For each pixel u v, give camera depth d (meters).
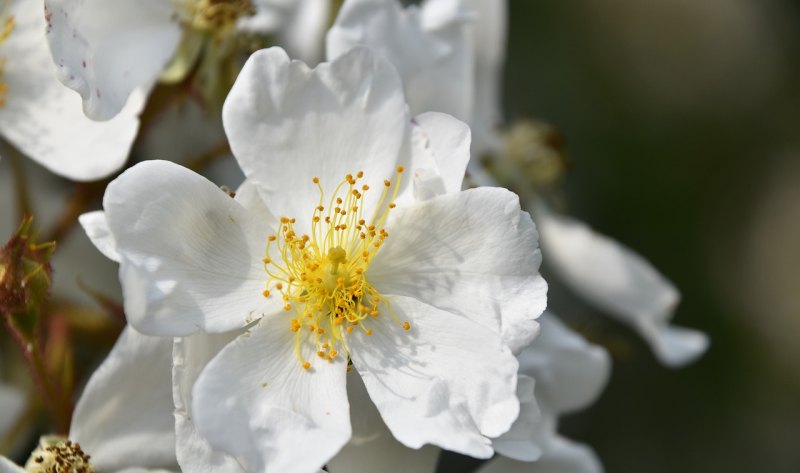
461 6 0.39
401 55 0.38
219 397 0.33
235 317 0.34
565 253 0.43
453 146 0.35
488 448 0.33
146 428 0.35
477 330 0.34
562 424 0.49
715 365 0.50
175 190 0.34
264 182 0.35
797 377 0.50
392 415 0.34
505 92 0.50
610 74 0.51
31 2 0.38
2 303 0.35
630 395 0.49
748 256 0.52
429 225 0.35
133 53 0.36
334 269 0.35
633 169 0.50
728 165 0.53
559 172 0.43
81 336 0.39
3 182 0.41
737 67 0.55
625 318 0.44
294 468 0.33
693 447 0.49
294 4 0.41
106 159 0.36
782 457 0.49
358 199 0.35
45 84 0.37
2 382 0.39
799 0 0.57
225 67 0.37
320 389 0.34
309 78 0.35
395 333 0.35
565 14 0.51
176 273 0.34
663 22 0.53
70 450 0.35
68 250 0.40
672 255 0.50
